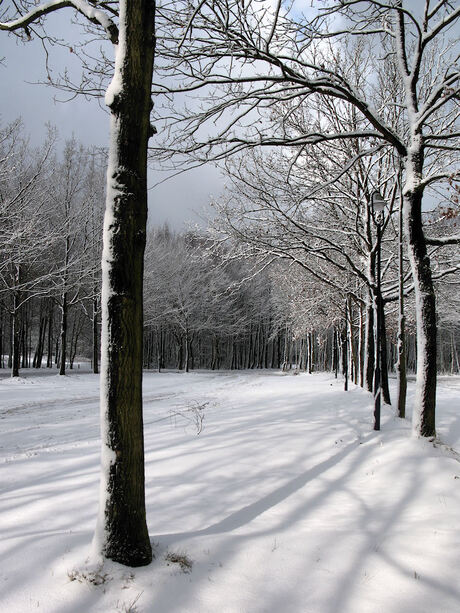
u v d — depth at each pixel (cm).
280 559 360
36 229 1850
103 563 324
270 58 645
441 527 434
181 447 771
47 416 1227
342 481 592
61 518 449
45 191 2050
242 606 292
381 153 1278
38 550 353
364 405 1205
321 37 705
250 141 734
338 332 2731
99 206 2777
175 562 341
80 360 5659
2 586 298
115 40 404
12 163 1692
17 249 1781
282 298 3394
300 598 307
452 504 502
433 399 780
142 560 332
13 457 739
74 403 1522
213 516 465
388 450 726
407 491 549
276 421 991
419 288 803
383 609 297
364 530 427
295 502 512
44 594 289
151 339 4925
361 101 716
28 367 3884
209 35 653
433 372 783
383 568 351
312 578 333
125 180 345
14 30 542
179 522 445
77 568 319
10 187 1836
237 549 373
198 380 2752
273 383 2295
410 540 403
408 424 962
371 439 809
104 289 344
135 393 342
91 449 791
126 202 343
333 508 495
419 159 801
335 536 409
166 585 308
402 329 1062
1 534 401
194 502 507
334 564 356
